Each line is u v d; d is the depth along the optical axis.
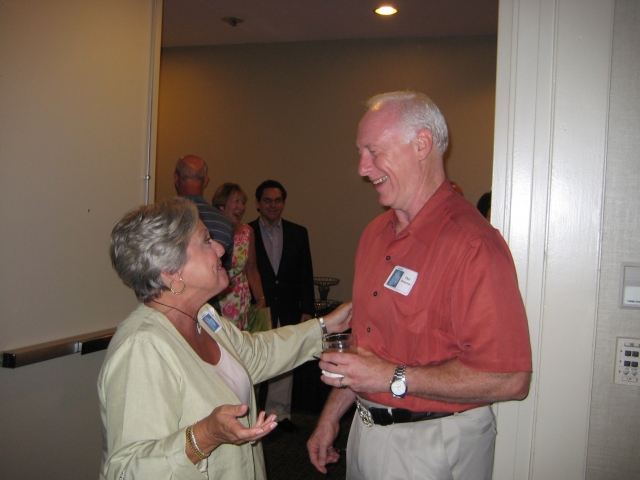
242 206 3.04
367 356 1.12
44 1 1.87
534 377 1.27
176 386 1.05
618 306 1.22
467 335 1.05
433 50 4.21
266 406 3.26
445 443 1.12
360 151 1.25
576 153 1.23
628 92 1.20
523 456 1.29
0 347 1.77
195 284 1.15
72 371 2.07
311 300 3.52
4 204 1.76
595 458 1.24
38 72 1.86
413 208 1.22
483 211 2.85
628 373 1.21
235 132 4.80
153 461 0.92
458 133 4.17
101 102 2.14
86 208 2.10
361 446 1.22
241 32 4.36
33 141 1.85
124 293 2.32
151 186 2.44
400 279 1.17
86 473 2.16
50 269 1.94
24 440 1.88
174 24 4.18
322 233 4.57
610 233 1.22
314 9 3.71
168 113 5.00
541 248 1.26
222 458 1.11
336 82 4.48
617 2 1.20
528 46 1.26
